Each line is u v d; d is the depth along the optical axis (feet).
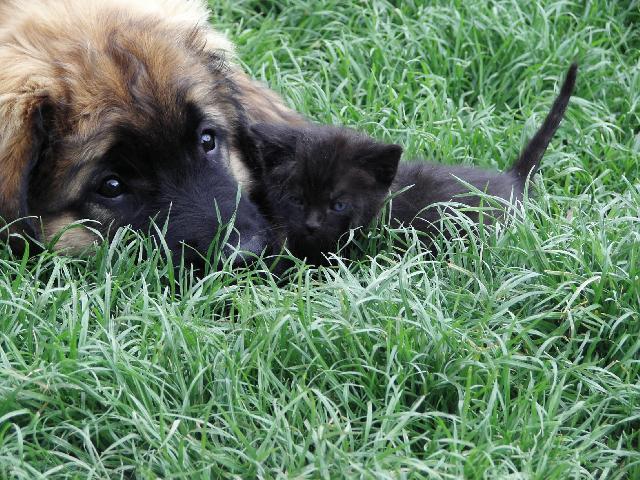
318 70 23.38
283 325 14.46
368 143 17.67
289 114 20.30
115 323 14.70
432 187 18.43
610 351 15.06
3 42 16.87
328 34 24.25
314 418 13.05
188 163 16.66
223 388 13.83
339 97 22.48
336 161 17.46
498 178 19.08
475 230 17.58
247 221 16.62
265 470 12.61
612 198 19.86
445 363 14.30
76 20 17.19
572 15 23.90
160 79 16.42
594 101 22.85
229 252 15.96
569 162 20.65
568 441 13.56
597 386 14.15
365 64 23.26
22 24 17.15
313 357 14.42
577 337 15.17
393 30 23.66
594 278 15.15
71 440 13.42
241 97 18.85
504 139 21.62
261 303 15.21
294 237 17.61
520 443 13.14
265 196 18.15
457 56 23.21
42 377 13.10
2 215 16.20
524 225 16.38
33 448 12.90
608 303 15.48
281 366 14.26
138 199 16.53
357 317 14.70
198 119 16.79
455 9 23.56
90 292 14.92
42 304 14.62
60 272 15.93
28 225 15.96
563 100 19.75
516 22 23.34
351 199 17.51
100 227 16.57
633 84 22.52
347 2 24.53
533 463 13.04
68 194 16.30
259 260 15.76
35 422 12.85
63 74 16.19
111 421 13.43
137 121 16.06
